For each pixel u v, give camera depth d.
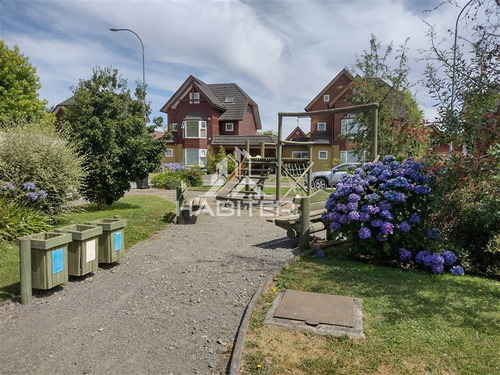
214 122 36.19
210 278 4.77
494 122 4.30
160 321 3.57
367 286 4.37
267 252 5.97
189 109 35.97
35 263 4.09
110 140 9.73
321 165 31.19
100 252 5.16
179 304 3.97
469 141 4.65
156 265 5.33
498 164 4.09
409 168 5.29
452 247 5.08
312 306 3.77
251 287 4.43
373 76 14.44
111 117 10.23
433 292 4.17
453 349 2.95
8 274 4.76
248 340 3.12
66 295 4.20
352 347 2.99
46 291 4.28
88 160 9.52
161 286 4.50
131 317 3.66
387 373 2.64
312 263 5.36
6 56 24.42
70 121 9.97
